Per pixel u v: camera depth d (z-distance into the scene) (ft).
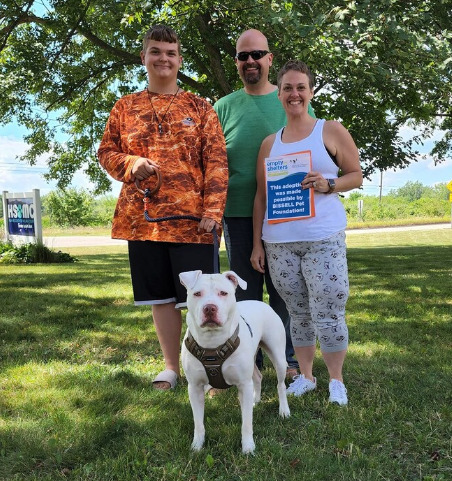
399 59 31.19
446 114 48.91
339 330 11.93
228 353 9.34
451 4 34.86
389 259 45.73
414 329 19.44
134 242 12.73
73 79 50.55
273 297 14.24
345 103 38.58
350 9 28.22
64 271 39.34
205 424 10.84
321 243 11.53
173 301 13.21
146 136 12.34
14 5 44.86
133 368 14.55
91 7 44.86
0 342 17.47
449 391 12.41
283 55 32.45
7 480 8.68
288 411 11.29
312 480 8.54
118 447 9.70
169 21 34.81
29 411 11.29
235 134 13.71
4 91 47.78
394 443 9.89
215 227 12.09
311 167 11.57
